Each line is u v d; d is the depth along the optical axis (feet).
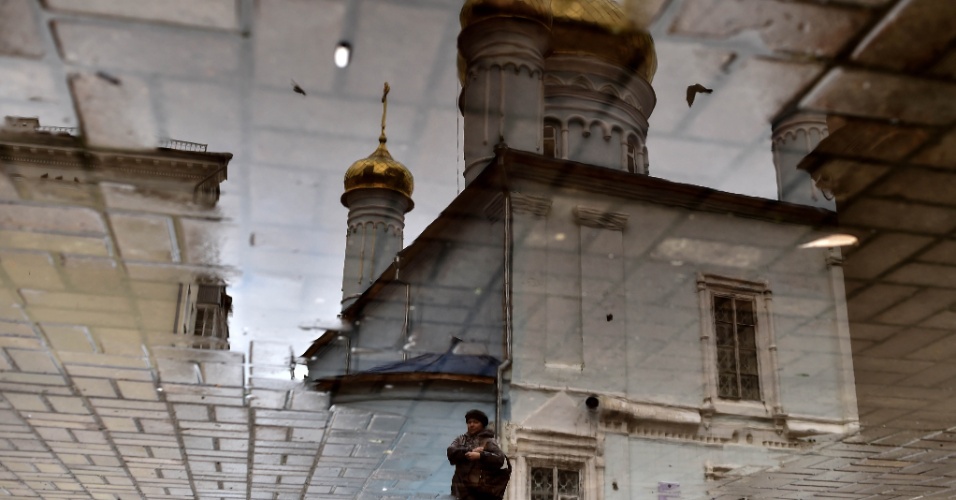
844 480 38.91
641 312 38.68
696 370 38.50
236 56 18.65
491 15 43.09
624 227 39.78
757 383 39.45
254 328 35.55
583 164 39.45
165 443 40.88
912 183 30.30
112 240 29.63
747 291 40.24
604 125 50.44
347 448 40.29
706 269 40.04
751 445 38.01
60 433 40.06
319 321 35.70
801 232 38.42
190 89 20.12
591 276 38.45
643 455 36.42
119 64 19.16
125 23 17.43
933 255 32.27
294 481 44.34
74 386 36.58
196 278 32.30
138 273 32.09
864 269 36.58
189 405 38.04
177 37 18.03
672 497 35.96
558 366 36.65
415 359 41.32
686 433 37.37
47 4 17.03
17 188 25.55
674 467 36.60
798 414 38.58
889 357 36.60
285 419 38.93
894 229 33.22
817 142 24.57
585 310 37.86
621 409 36.11
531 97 42.86
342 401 38.24
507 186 38.65
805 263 39.73
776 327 39.83
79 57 18.76
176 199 26.35
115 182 24.66
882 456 37.83
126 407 38.11
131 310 33.17
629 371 37.55
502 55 43.16
